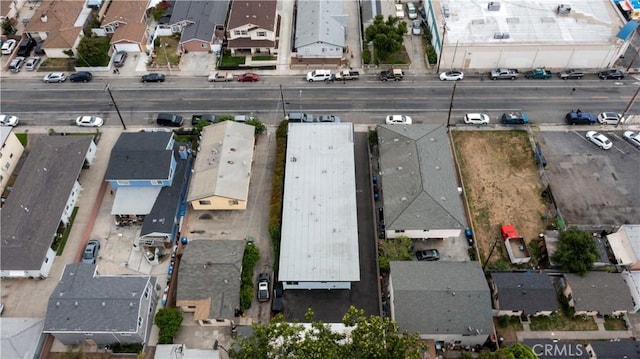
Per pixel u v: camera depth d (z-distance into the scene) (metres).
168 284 74.00
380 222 81.19
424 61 108.62
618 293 70.50
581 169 88.81
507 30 105.50
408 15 117.75
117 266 76.69
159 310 69.31
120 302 66.62
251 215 82.94
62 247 78.88
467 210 82.38
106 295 67.50
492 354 61.28
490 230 80.94
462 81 104.69
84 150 87.50
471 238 79.06
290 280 70.50
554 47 102.12
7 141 87.12
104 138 94.25
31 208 79.25
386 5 117.38
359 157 91.06
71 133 95.19
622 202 83.94
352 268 71.56
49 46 107.56
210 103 100.50
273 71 106.94
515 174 88.44
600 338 69.50
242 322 70.81
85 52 104.38
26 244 75.19
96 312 66.06
